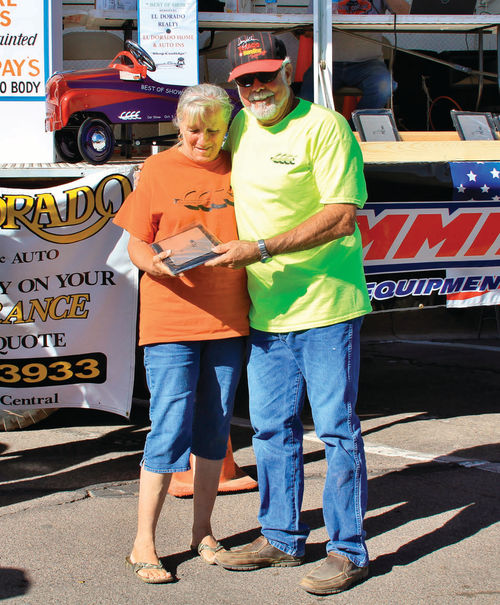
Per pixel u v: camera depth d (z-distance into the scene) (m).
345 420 2.95
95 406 4.38
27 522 3.53
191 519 3.61
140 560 3.05
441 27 6.88
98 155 5.01
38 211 4.20
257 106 2.85
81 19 6.25
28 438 4.75
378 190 4.45
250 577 3.07
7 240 4.18
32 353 4.28
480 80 7.18
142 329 3.06
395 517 3.60
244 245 2.80
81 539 3.37
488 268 4.82
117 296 4.34
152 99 5.18
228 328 3.03
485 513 3.62
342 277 2.96
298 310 2.95
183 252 2.87
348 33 6.56
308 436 4.81
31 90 5.32
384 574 3.07
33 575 3.05
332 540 3.03
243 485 3.92
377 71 6.61
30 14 5.27
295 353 3.02
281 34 6.93
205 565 3.16
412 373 6.55
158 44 5.50
